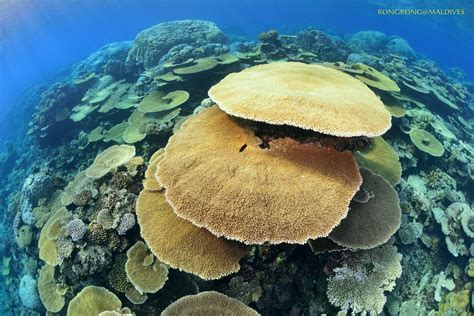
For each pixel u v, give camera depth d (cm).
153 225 132
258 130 123
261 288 138
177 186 115
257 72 146
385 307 170
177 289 144
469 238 207
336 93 121
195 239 125
